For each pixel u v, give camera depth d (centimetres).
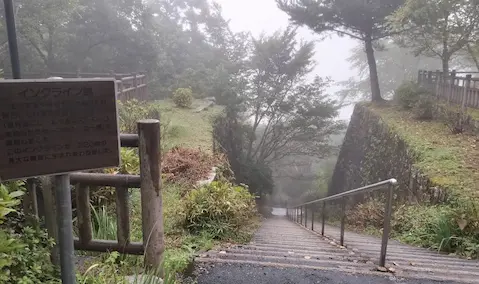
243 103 1812
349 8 1625
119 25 1850
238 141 1862
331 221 1360
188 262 327
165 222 459
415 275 327
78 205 286
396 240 645
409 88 1464
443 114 1188
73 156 182
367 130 1573
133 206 452
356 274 323
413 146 948
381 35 1745
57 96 175
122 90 1116
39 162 174
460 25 1160
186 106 1495
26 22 1301
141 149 265
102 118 188
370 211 932
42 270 232
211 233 465
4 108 164
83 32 1811
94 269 271
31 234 232
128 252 287
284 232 797
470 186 674
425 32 1275
